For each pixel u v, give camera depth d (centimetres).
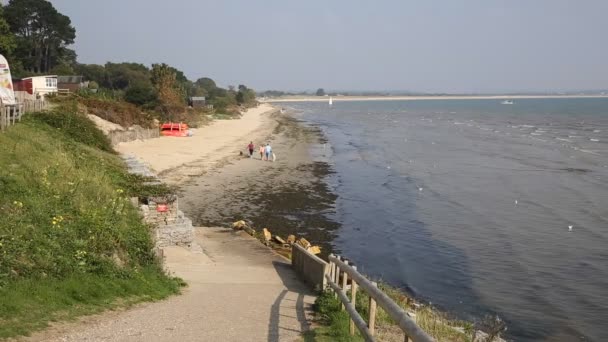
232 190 3247
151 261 1152
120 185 1623
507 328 1438
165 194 1623
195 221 2455
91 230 1071
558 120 11056
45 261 888
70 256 952
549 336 1399
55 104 3884
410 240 2352
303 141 6475
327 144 6244
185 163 4109
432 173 4231
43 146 1766
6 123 2031
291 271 1441
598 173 4247
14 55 7169
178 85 8644
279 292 1138
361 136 7469
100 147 2795
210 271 1373
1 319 676
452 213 2886
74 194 1264
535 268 1972
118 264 1042
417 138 7225
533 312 1562
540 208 3012
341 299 833
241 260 1574
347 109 18725
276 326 816
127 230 1198
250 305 972
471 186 3684
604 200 3225
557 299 1666
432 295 1700
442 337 1074
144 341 684
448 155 5381
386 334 851
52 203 1152
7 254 848
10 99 2502
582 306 1609
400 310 487
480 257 2112
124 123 5081
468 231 2511
